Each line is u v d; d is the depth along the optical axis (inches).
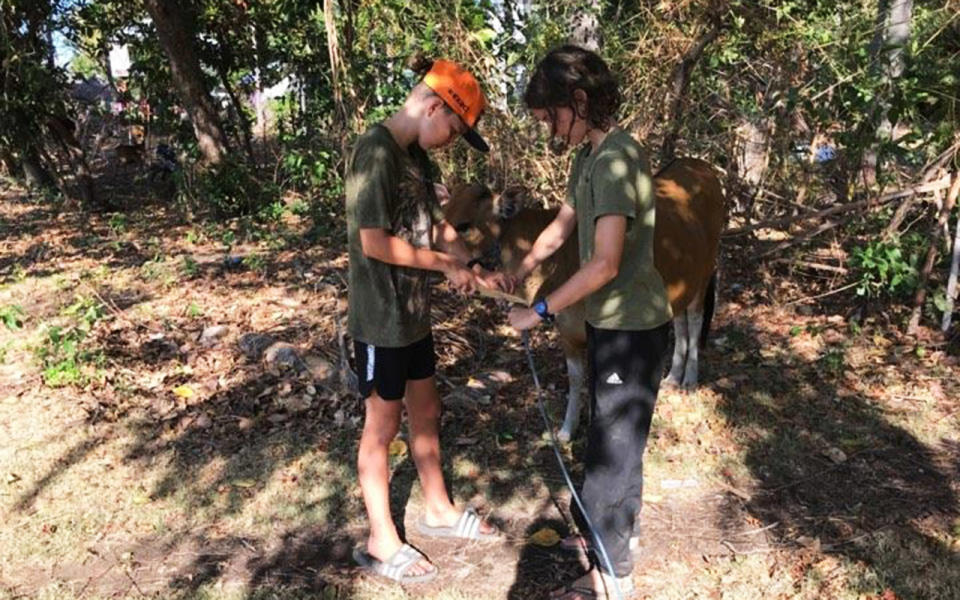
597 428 110.9
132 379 201.0
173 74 389.1
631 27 263.7
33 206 446.0
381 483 129.6
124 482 158.7
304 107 422.3
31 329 237.6
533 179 258.2
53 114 420.2
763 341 215.8
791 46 246.1
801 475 154.6
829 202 256.2
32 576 132.3
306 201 375.6
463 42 253.6
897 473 153.7
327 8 257.3
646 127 246.2
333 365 199.0
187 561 135.9
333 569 133.5
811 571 127.0
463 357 210.1
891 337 213.2
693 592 124.2
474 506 149.4
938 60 205.3
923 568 126.3
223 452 168.7
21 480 158.9
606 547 113.2
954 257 203.2
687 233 160.2
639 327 107.3
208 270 296.8
